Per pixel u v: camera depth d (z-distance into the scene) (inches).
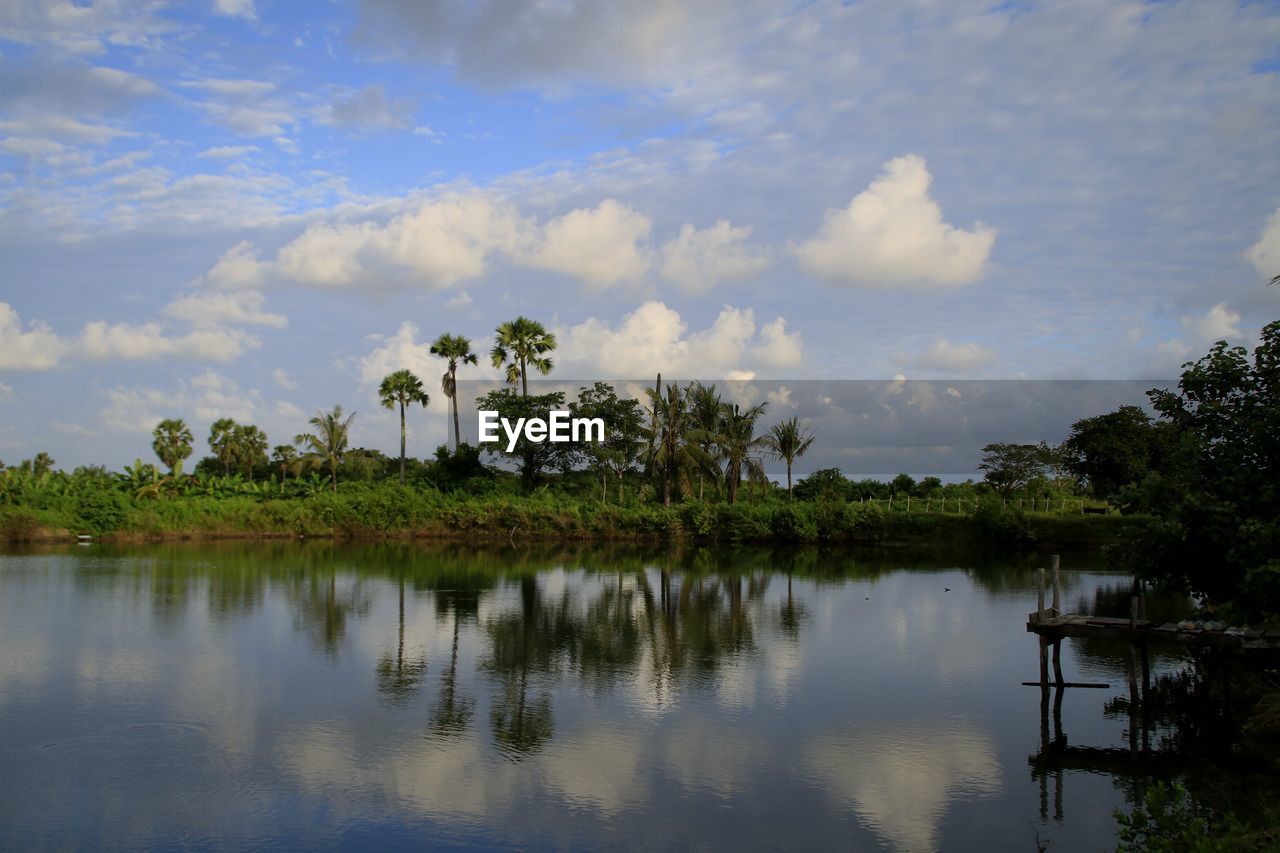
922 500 2198.6
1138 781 476.1
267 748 517.0
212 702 613.3
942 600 1137.4
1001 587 1266.0
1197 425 470.3
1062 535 1803.6
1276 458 427.8
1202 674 682.8
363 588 1214.9
